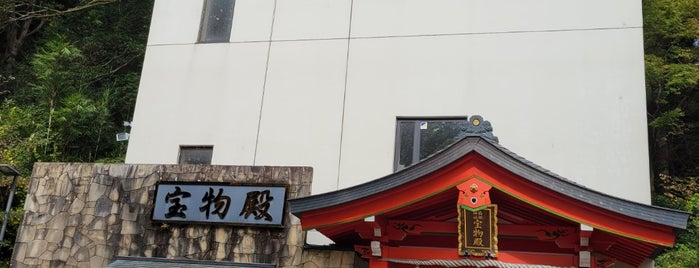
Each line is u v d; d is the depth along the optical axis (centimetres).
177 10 1395
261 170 980
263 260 939
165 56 1359
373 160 1163
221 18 1380
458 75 1178
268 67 1291
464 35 1203
